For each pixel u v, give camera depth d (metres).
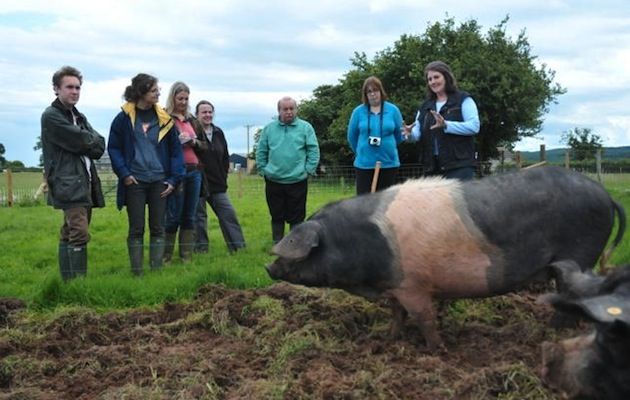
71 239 7.58
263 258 9.08
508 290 5.52
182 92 8.77
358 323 6.24
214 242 11.27
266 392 4.68
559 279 3.44
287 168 9.13
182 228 9.12
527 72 30.06
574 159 29.59
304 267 5.57
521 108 29.92
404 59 31.39
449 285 5.43
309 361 5.29
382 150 8.00
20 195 23.12
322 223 5.55
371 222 5.42
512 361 5.19
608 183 22.03
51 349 5.77
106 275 7.79
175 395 4.77
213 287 7.14
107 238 12.43
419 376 4.87
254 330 6.09
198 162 9.02
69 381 5.14
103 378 5.20
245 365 5.33
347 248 5.46
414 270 5.38
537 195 5.40
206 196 9.48
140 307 6.95
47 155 7.47
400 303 5.58
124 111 7.89
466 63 29.64
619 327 2.66
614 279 3.00
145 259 9.41
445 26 31.55
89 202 7.62
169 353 5.59
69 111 7.45
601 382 3.02
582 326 5.66
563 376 3.15
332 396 4.61
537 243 5.42
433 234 5.30
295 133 9.12
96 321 6.32
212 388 4.84
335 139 34.97
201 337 6.07
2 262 9.77
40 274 8.80
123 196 8.02
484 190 5.42
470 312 6.38
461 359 5.36
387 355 5.40
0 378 5.28
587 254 5.56
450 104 6.95
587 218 5.49
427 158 7.17
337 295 6.75
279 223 9.43
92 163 7.72
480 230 5.30
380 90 7.96
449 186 5.49
